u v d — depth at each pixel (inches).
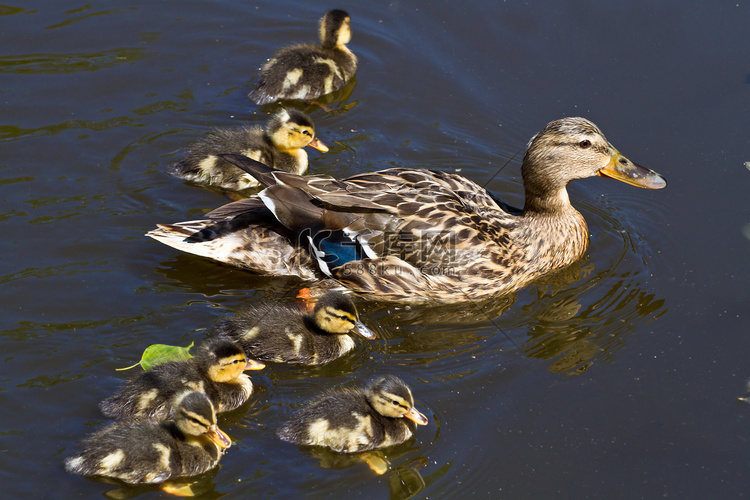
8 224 301.4
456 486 221.6
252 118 365.4
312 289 289.0
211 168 327.3
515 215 309.1
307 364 262.4
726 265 301.3
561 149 294.5
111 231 304.8
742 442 236.7
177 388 238.7
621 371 259.6
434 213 287.7
